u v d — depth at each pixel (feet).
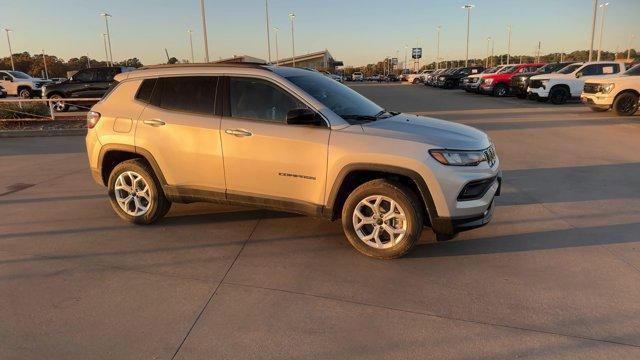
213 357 9.82
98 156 17.72
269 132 14.97
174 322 11.12
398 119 15.84
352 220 14.67
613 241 15.65
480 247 15.38
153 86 16.96
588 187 22.25
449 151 13.57
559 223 17.43
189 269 13.98
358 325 10.94
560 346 10.05
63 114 56.44
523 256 14.61
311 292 12.53
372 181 14.28
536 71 77.41
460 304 11.81
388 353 9.89
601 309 11.45
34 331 10.78
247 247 15.60
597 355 9.73
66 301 12.13
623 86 48.96
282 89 15.11
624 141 34.42
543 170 25.81
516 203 19.93
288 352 9.96
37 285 13.00
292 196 15.16
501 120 48.42
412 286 12.79
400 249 14.19
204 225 17.72
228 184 15.92
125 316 11.41
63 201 21.25
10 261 14.62
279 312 11.54
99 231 17.25
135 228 17.53
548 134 38.42
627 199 20.24
